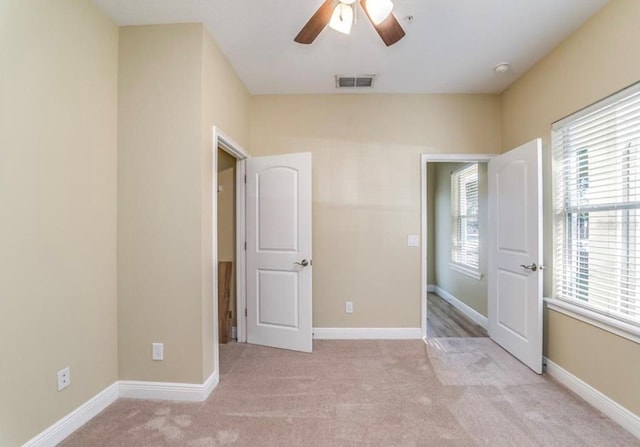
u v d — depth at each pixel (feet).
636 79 5.76
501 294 9.87
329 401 6.89
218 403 6.84
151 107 7.01
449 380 7.80
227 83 8.52
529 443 5.55
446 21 6.86
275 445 5.53
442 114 10.64
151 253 7.03
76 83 5.95
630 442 5.55
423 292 10.67
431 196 18.89
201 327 6.97
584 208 7.24
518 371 8.27
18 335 4.92
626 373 5.94
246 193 10.35
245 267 10.43
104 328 6.71
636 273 6.01
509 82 9.83
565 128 7.75
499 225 9.93
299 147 10.70
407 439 5.65
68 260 5.80
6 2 4.71
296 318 9.72
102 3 6.31
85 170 6.19
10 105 4.76
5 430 4.77
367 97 10.69
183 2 6.30
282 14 6.69
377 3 4.94
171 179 6.98
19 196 4.91
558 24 6.99
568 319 7.46
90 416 6.26
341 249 10.70
